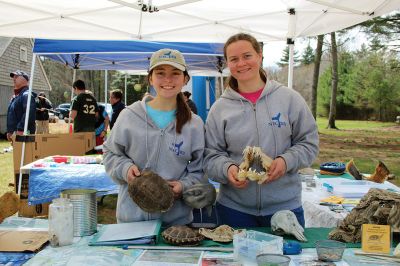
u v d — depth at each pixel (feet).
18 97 20.53
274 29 15.14
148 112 6.82
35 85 72.74
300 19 14.11
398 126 54.44
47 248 5.94
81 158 15.29
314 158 6.99
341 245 5.54
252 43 6.94
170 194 6.15
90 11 13.12
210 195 6.61
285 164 6.51
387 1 11.71
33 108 20.70
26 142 16.33
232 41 6.98
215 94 34.94
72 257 5.52
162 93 6.64
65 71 110.73
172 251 5.77
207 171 6.98
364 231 5.83
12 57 61.31
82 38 15.94
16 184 16.17
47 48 18.30
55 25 14.46
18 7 12.73
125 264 5.31
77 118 23.67
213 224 6.95
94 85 111.96
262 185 7.01
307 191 11.00
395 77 55.01
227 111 7.13
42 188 13.04
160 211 6.17
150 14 13.62
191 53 20.67
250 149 6.44
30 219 7.49
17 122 20.53
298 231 6.29
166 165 6.74
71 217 6.13
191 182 6.73
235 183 6.42
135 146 6.72
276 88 7.13
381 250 5.73
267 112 6.97
